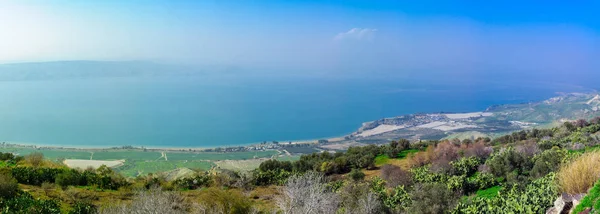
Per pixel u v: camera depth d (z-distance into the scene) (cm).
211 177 3538
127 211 1672
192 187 3275
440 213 1791
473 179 2470
